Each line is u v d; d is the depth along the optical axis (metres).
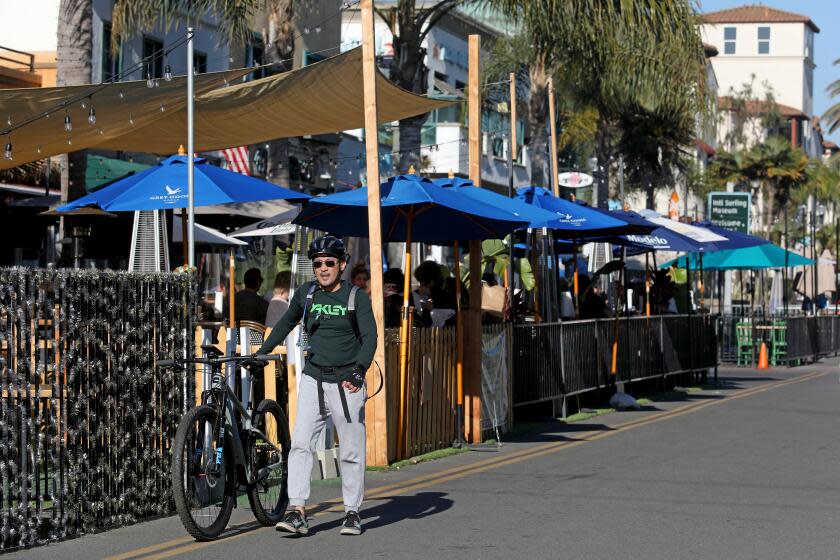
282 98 18.98
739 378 32.88
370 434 15.12
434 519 11.64
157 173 17.41
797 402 24.83
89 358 10.84
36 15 31.27
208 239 22.95
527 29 29.58
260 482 11.23
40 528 10.44
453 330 17.25
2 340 10.03
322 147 40.41
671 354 27.50
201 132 21.05
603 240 24.95
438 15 27.41
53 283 10.45
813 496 12.95
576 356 22.16
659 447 17.28
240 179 17.69
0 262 26.27
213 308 29.84
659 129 53.88
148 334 11.61
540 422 20.77
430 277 19.78
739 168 88.56
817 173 89.00
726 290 43.62
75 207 17.64
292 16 26.91
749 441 17.95
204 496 10.63
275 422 11.62
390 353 15.52
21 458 10.18
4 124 17.02
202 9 25.56
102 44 30.48
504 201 17.44
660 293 28.66
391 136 46.69
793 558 9.93
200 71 34.56
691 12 27.45
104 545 10.38
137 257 17.95
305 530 10.85
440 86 48.00
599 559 9.86
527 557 9.93
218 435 10.77
